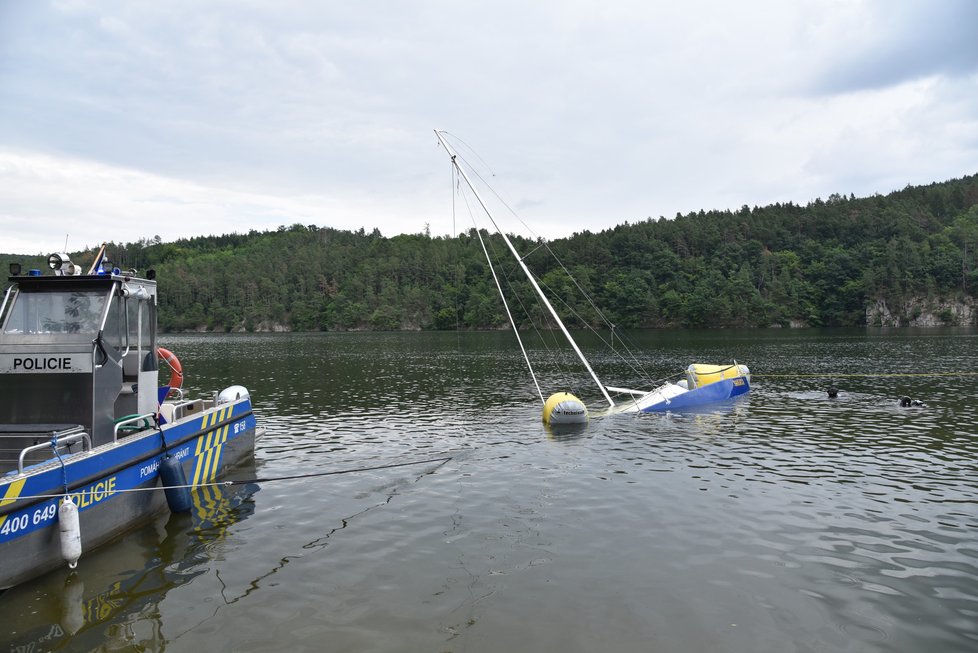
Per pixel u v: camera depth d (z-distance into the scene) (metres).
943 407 26.31
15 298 12.29
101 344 11.98
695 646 7.88
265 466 17.50
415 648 7.86
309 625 8.45
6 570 9.12
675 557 10.65
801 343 80.00
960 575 9.88
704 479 15.50
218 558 10.80
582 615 8.68
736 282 167.38
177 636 8.18
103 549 11.16
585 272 179.62
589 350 72.62
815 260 192.88
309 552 11.06
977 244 186.25
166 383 41.38
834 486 14.78
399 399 31.73
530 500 13.98
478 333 145.00
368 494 14.68
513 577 9.92
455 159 26.94
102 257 13.36
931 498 13.82
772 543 11.23
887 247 177.75
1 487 8.95
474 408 28.42
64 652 7.80
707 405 27.59
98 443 11.85
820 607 8.88
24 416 11.65
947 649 7.80
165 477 12.98
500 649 7.82
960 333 104.75
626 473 16.19
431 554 10.91
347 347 89.81
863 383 34.94
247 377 43.91
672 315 163.88
